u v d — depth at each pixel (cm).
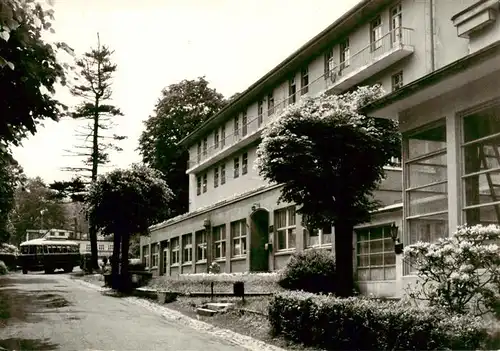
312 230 1462
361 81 2738
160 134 5541
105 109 4794
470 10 1786
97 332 1263
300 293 1174
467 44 2100
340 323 993
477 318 830
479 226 956
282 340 1148
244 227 3195
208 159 4391
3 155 1079
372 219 1998
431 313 857
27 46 861
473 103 1079
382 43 2586
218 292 2020
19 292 2377
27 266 4831
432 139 1209
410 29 2386
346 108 1385
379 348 905
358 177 1385
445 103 1152
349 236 1382
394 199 2212
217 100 5688
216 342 1166
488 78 1048
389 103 1240
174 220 4400
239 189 3922
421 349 827
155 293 2131
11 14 734
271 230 2838
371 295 1880
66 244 5003
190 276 3095
